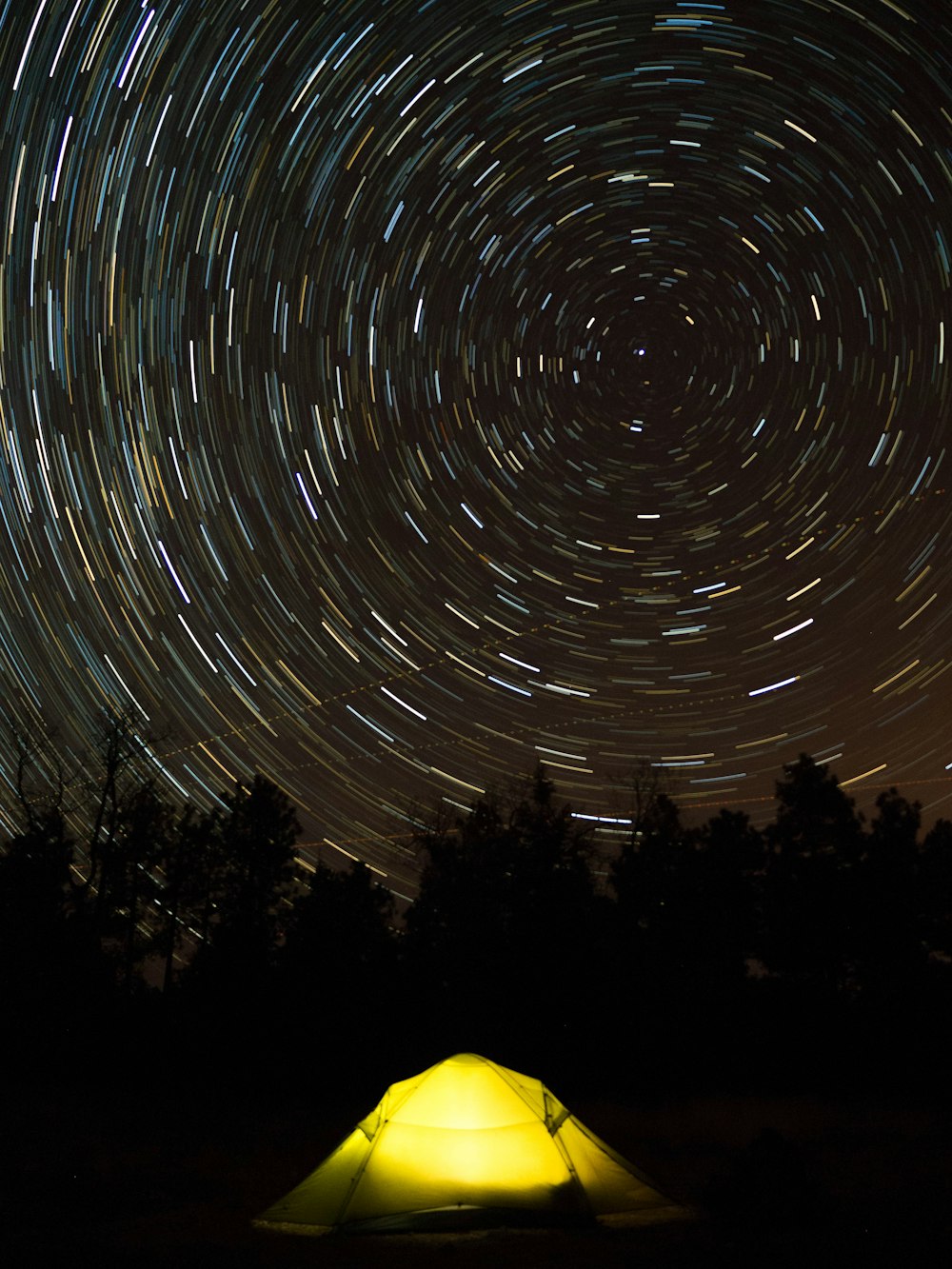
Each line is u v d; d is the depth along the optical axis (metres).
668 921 29.05
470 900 30.08
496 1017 27.56
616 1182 10.94
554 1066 25.75
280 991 27.64
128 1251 9.54
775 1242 9.53
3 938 27.45
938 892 27.67
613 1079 25.03
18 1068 25.45
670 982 27.97
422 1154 10.79
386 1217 10.19
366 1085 24.52
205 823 32.06
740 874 29.31
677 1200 11.06
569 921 28.97
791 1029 27.12
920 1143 15.66
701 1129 17.52
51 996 27.06
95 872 29.78
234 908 31.64
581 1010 27.45
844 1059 25.84
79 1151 15.20
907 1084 23.91
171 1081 24.55
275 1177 13.20
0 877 28.33
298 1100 22.64
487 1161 10.70
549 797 31.55
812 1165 13.64
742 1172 10.69
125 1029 27.33
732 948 28.95
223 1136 17.00
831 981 28.45
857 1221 10.30
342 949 28.89
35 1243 9.87
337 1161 11.10
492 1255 9.16
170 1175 13.27
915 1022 26.25
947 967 27.70
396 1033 27.14
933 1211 10.79
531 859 30.25
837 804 29.02
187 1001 28.00
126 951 30.31
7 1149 15.35
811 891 28.11
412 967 29.00
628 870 29.98
